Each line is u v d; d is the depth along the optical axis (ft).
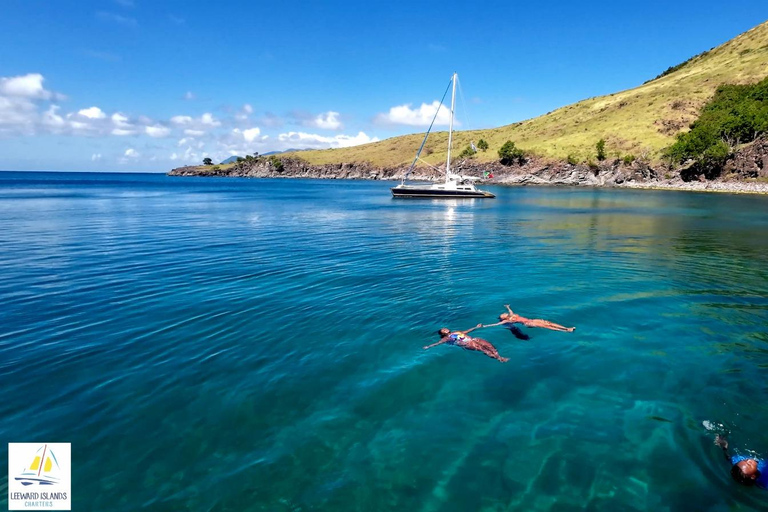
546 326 37.24
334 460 20.95
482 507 18.21
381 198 228.22
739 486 19.13
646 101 450.30
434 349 33.37
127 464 20.31
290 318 39.96
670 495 18.69
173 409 24.91
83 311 41.52
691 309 42.24
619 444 22.09
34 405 25.00
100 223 115.85
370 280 53.78
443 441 22.48
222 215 139.85
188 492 18.71
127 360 31.01
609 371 29.68
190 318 39.78
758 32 488.02
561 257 68.54
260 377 28.84
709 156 269.44
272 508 17.98
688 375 29.01
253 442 22.17
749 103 285.84
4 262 64.23
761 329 36.91
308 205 183.21
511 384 28.09
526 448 21.91
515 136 526.16
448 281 53.26
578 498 18.63
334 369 30.04
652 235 92.73
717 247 77.00
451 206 179.01
